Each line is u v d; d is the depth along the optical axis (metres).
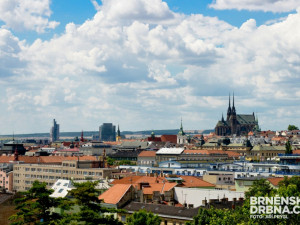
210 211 121.50
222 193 162.88
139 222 120.62
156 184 175.75
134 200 152.12
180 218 132.38
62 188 187.75
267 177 192.25
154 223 120.94
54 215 122.12
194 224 119.44
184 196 168.25
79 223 123.19
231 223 116.44
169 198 167.88
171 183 177.38
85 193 116.00
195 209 137.00
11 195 155.12
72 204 121.38
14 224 120.06
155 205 142.88
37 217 121.81
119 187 153.50
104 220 114.06
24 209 121.06
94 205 116.75
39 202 121.38
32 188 121.81
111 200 148.12
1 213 150.62
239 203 145.50
